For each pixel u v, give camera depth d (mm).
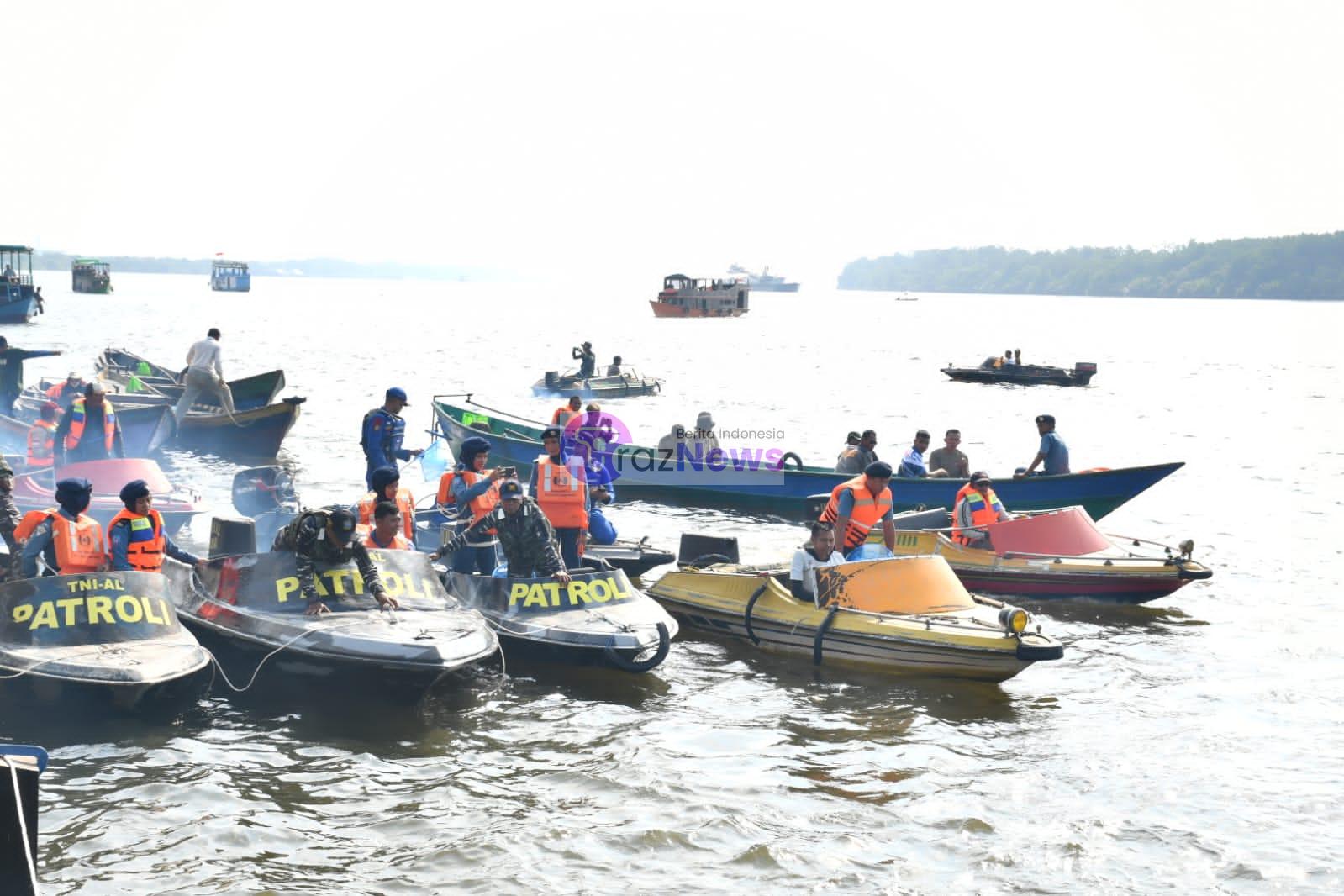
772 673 11805
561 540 12648
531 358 59719
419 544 13938
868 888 7461
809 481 19922
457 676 10977
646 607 11805
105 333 69125
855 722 10445
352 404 35219
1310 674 12023
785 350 75250
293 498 16250
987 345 87875
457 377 46969
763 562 16547
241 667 10570
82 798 8375
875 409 39062
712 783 9000
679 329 105500
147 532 10406
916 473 19438
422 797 8625
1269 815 8594
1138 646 12977
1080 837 8195
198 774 8859
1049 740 10078
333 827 8102
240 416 24172
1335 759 9695
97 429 16500
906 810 8586
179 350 57188
